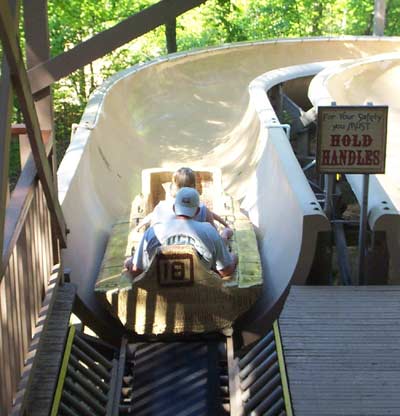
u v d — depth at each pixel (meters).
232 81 11.64
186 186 4.82
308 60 13.03
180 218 4.54
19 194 3.38
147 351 4.66
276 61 12.71
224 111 10.53
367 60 10.25
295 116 9.39
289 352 3.80
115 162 7.21
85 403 3.96
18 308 3.21
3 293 2.91
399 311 4.21
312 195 4.89
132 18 3.87
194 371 4.43
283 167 5.50
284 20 22.55
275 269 4.96
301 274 4.59
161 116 9.77
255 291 4.54
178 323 4.58
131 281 4.61
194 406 4.09
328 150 4.57
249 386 4.05
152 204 5.96
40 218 3.83
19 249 3.25
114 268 4.86
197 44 21.75
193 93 10.87
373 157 4.55
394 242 4.66
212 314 4.57
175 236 4.48
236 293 4.52
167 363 4.52
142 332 4.61
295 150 9.98
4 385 2.88
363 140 4.53
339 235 5.01
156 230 4.55
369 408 3.32
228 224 5.38
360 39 13.52
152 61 10.63
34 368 3.33
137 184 7.44
